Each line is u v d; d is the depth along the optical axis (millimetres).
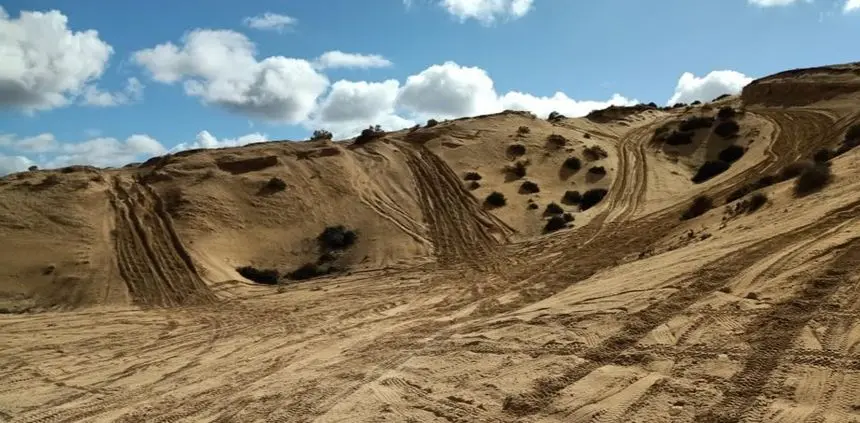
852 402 8672
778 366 10078
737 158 47281
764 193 23109
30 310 27641
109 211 37719
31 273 30281
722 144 51812
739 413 8945
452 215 40844
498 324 15844
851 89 56406
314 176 44938
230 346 20234
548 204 41844
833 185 20484
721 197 31750
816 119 50594
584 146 54969
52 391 16812
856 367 9531
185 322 24906
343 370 14711
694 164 49219
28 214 35375
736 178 39062
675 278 15500
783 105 59625
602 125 70188
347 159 48781
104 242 33938
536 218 39375
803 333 10953
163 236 35188
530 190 45125
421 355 14711
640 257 22688
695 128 56531
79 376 18109
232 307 27172
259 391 14250
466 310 20562
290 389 13930
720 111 58625
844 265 13234
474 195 43719
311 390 13500
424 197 44125
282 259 35844
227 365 17656
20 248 32094
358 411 11758
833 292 12180
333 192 43250
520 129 59000
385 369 14102
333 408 12117
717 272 15078
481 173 48438
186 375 17109
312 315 23766
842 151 31250
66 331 23781
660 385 10336
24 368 19203
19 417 14805
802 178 21609
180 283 30609
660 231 28344
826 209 17781
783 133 48844
